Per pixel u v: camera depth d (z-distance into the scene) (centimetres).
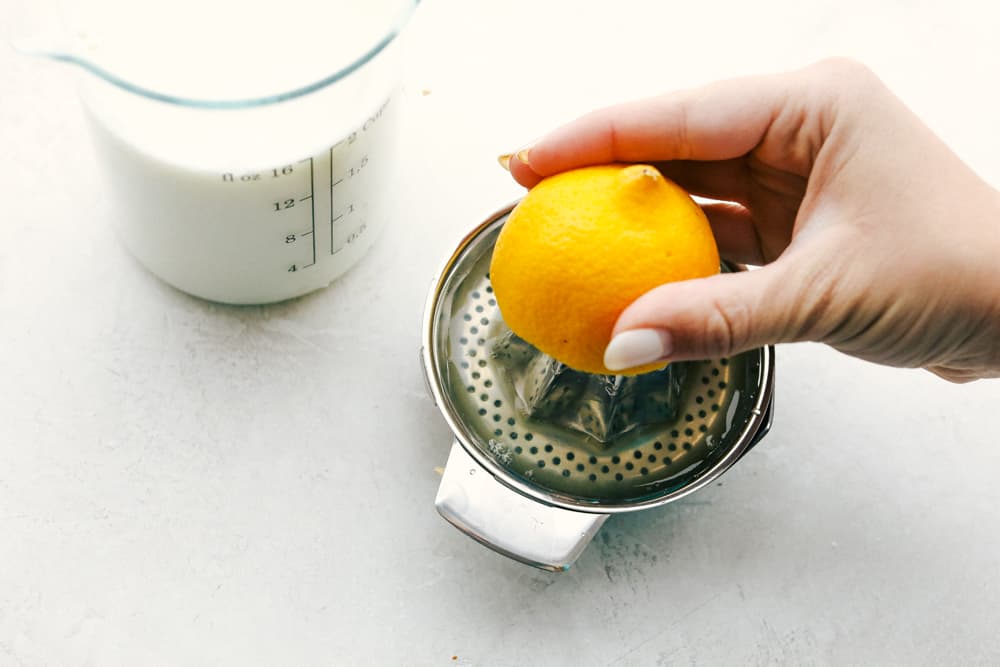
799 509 45
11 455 44
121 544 43
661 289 35
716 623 44
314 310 46
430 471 45
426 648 43
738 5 52
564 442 42
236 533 44
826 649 44
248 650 42
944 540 45
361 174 42
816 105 39
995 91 52
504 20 52
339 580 43
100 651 42
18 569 43
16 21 48
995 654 44
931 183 38
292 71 39
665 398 42
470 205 49
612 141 40
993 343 39
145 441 44
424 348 41
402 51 42
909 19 52
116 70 38
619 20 52
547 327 36
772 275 37
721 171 43
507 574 44
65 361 45
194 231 41
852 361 47
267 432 45
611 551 44
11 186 47
